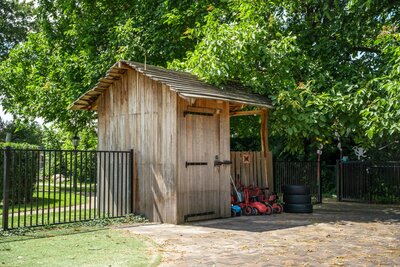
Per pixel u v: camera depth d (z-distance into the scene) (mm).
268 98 12672
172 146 10078
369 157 19297
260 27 13203
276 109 12141
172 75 11062
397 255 6660
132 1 18812
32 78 20203
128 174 10930
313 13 15273
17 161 14906
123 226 9562
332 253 6781
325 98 12086
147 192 10617
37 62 20141
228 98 10633
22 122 22344
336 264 6039
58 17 20469
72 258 6297
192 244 7445
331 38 14664
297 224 10055
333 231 9031
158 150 10422
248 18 13359
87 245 7297
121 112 11469
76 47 18984
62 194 18625
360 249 7117
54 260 6160
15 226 9227
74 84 17484
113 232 8688
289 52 13039
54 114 19391
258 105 11492
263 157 13242
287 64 13055
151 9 17344
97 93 12062
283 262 6133
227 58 12055
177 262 6094
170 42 16703
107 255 6520
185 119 10305
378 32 14531
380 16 14117
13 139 37875
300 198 12414
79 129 21188
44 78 19484
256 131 18891
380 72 12633
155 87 10594
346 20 14008
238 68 12438
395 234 8672
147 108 10758
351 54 14594
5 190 8461
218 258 6363
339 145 19391
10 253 6617
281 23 14234
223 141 11344
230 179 11617
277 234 8578
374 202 16156
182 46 16812
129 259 6246
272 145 21141
